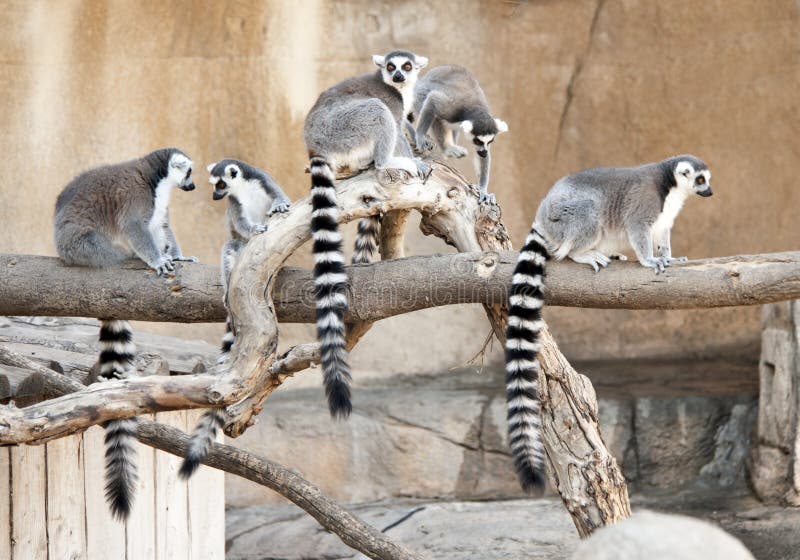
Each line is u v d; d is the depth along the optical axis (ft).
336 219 22.79
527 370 22.94
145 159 26.84
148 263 24.09
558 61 52.70
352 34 52.54
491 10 52.47
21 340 28.02
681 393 47.39
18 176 50.98
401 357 53.36
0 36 50.65
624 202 24.27
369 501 47.16
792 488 41.47
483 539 39.78
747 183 51.80
